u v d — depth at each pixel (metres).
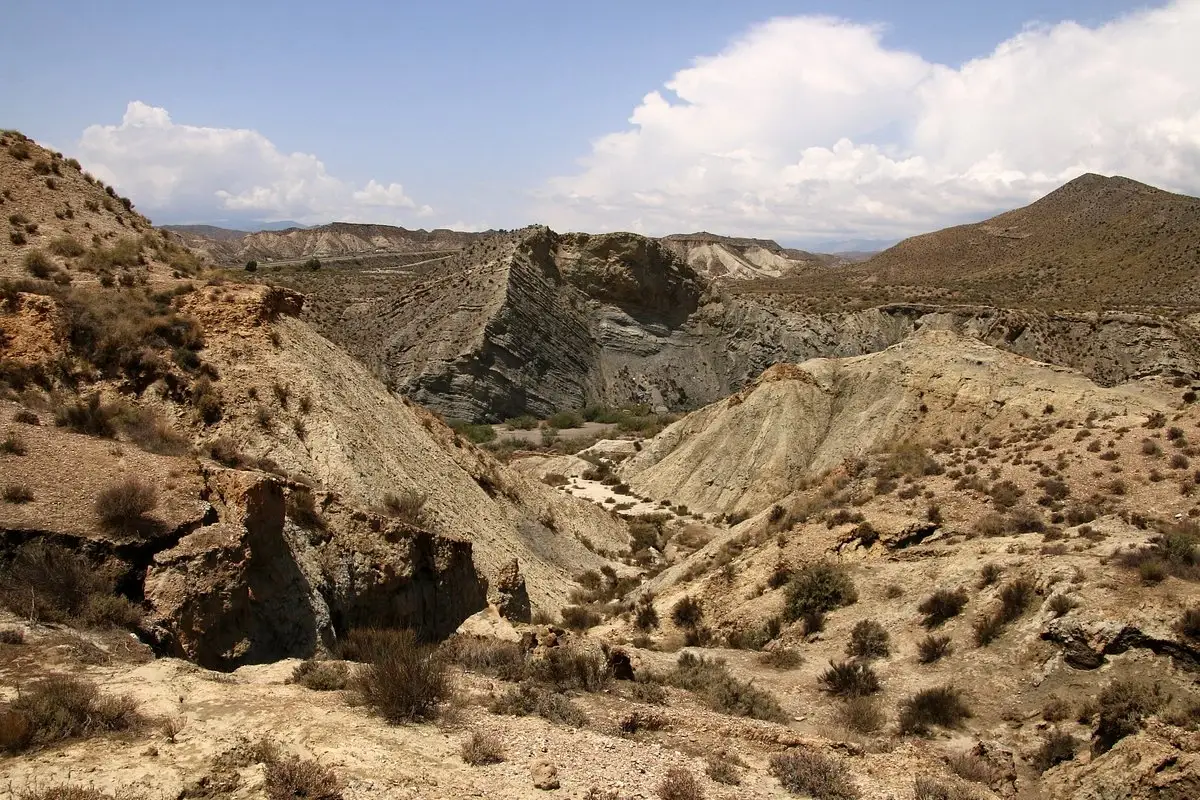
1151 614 16.25
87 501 14.53
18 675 9.98
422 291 117.88
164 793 7.79
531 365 106.88
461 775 9.37
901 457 32.41
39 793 7.39
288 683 11.90
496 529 32.31
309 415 25.33
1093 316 97.19
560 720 12.15
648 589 30.66
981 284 151.00
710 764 11.05
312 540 18.77
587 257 122.88
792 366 64.25
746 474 57.66
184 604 13.61
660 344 122.38
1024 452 30.84
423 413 36.62
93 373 22.11
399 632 16.11
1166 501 25.03
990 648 18.22
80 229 29.56
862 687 17.55
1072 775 12.58
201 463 17.28
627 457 74.00
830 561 24.36
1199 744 11.10
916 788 11.09
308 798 8.16
